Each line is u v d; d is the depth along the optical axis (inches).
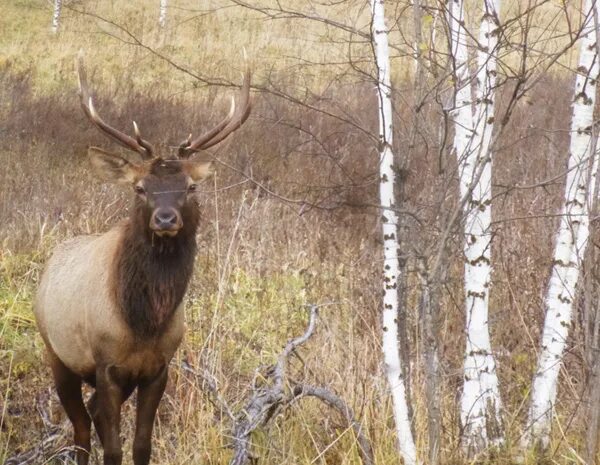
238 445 357.1
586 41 369.1
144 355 373.1
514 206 536.4
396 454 372.8
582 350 375.9
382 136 374.3
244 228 594.9
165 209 358.3
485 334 372.5
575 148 374.6
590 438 332.8
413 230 359.6
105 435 374.6
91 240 406.9
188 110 1076.5
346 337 446.6
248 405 377.4
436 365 356.8
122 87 1190.9
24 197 748.6
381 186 376.2
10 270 573.6
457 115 370.0
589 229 332.2
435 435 346.0
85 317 376.5
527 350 428.5
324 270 546.0
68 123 991.6
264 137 784.3
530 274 451.8
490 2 363.9
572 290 377.4
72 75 1455.5
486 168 367.2
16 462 396.8
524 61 320.8
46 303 402.6
